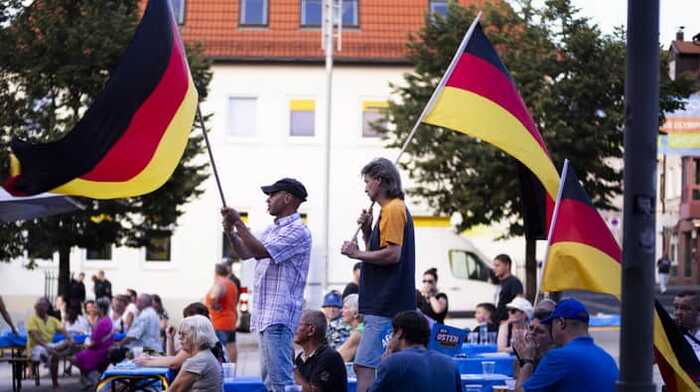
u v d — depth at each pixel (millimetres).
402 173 51062
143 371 16781
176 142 10930
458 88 13742
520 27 36656
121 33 30766
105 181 10461
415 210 45594
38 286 54062
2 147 29156
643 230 8195
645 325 8195
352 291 20281
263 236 11992
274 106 55969
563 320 10180
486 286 44812
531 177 15016
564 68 35656
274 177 55812
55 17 30562
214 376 12898
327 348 10930
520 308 16484
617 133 35406
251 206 55562
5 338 24031
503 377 13797
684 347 12500
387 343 11352
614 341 34531
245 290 40531
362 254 11266
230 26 56938
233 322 24016
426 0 57938
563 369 9844
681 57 38469
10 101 30125
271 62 55969
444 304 20562
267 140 55875
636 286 8203
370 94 56000
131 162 10578
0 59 30047
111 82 10648
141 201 33594
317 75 56062
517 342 12219
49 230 32312
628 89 8289
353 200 55719
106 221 33281
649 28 8250
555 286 13367
